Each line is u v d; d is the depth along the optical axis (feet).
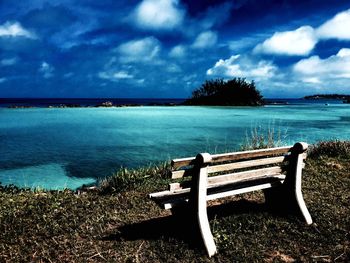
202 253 13.01
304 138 60.44
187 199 13.75
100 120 102.06
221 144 53.31
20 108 187.73
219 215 16.83
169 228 15.39
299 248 13.57
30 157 43.93
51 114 131.23
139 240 14.43
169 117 112.78
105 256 13.19
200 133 67.72
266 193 17.01
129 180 24.16
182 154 45.16
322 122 97.60
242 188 14.84
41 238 14.98
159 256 13.05
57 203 19.38
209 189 14.84
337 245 13.70
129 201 19.89
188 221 14.08
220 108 180.65
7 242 14.66
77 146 52.44
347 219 16.15
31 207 18.75
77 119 106.11
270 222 15.61
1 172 36.09
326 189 21.26
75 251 13.64
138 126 82.94
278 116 121.39
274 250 13.46
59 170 36.76
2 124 89.30
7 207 18.81
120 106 213.66
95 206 19.02
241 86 230.07
